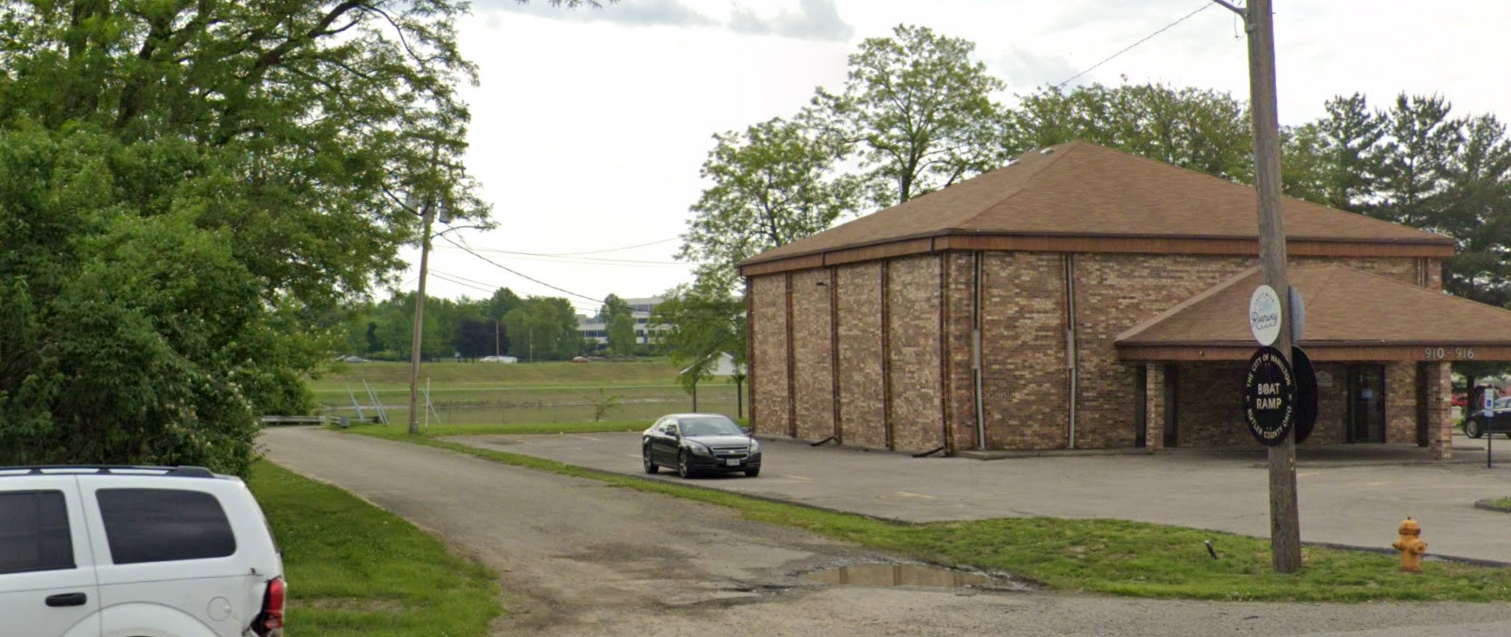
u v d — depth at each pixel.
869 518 22.08
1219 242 37.97
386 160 25.38
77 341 12.20
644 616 12.91
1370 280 35.69
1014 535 18.95
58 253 12.94
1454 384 69.50
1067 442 37.12
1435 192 66.88
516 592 14.43
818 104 63.09
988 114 62.28
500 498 25.73
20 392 11.96
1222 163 64.62
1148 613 12.87
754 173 61.12
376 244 24.91
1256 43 15.34
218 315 15.16
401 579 14.27
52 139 15.43
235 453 15.15
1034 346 37.03
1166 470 30.50
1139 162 42.25
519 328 193.00
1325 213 40.19
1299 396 15.12
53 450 12.56
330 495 25.14
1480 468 30.20
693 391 66.06
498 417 79.31
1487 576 14.62
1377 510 21.55
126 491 8.41
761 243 62.56
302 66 24.28
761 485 28.59
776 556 17.62
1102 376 37.47
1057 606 13.40
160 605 8.26
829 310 43.88
